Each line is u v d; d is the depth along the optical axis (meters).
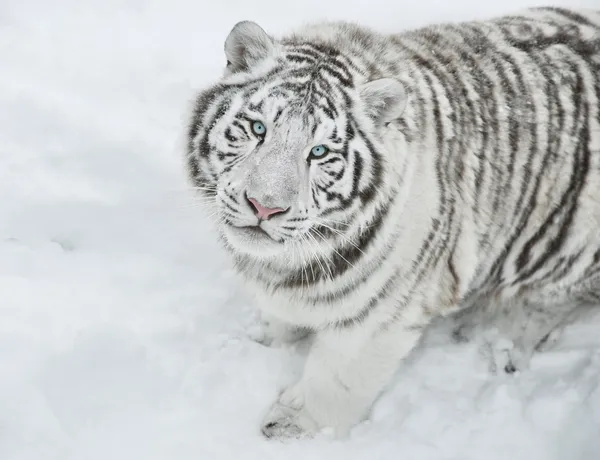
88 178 9.52
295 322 7.32
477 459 7.32
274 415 7.45
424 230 6.66
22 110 10.22
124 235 8.94
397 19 12.50
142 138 10.19
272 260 6.71
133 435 7.12
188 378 7.62
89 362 7.46
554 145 7.24
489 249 7.62
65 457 6.82
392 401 7.83
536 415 7.58
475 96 6.99
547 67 7.32
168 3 12.65
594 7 12.81
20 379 7.14
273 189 5.59
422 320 7.31
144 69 11.40
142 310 8.15
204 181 6.25
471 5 12.91
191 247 8.93
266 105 5.77
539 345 8.34
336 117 5.81
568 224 7.59
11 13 12.11
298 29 6.80
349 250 6.33
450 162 6.80
